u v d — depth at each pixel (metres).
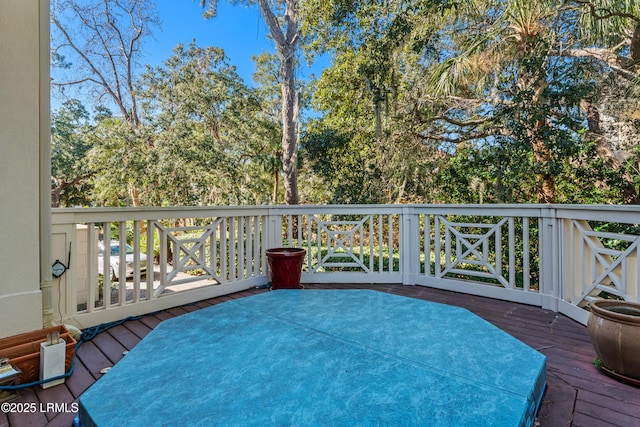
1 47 2.13
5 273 2.14
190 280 3.53
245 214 4.03
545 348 2.28
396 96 6.52
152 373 1.77
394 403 1.48
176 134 9.06
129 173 8.72
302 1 7.90
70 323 2.64
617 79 4.66
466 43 5.43
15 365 1.80
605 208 2.47
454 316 2.65
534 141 4.83
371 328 2.39
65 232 2.62
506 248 5.35
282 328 2.41
